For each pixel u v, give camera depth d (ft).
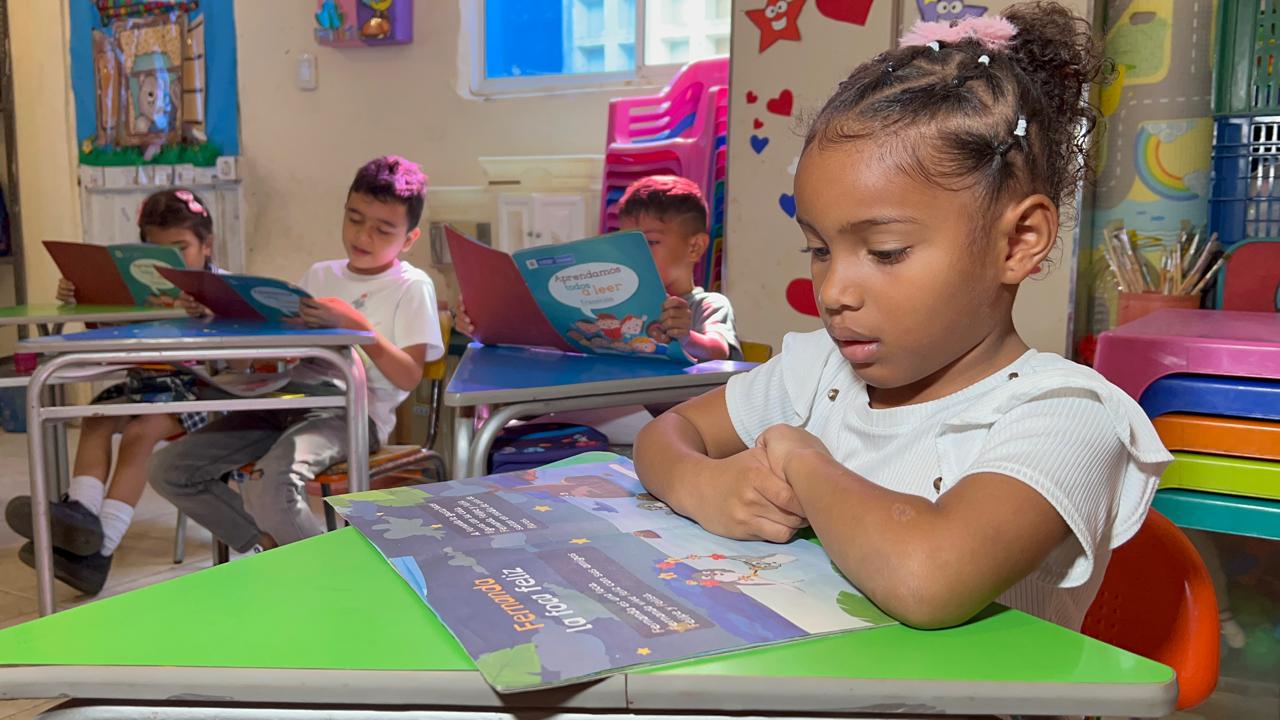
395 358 7.03
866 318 2.05
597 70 9.79
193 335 5.49
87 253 8.25
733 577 1.86
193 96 11.78
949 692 1.43
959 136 1.99
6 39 13.04
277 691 1.44
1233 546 5.38
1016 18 2.44
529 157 9.59
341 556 1.97
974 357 2.40
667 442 2.58
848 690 1.43
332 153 11.09
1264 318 4.77
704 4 9.20
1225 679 5.24
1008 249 2.11
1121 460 2.12
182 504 6.81
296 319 6.16
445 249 10.10
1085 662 1.51
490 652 1.48
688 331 4.99
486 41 10.28
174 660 1.48
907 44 2.37
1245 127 6.07
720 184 8.14
